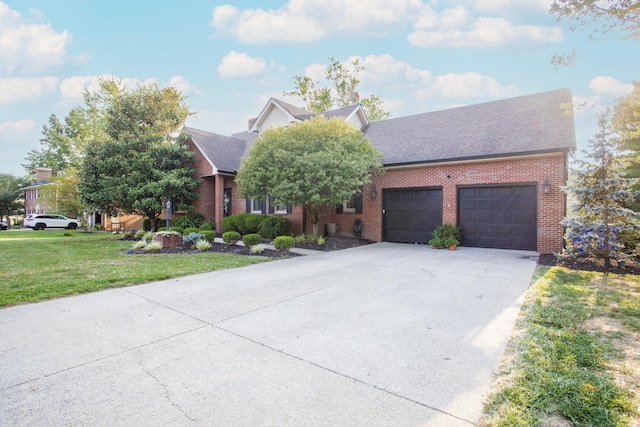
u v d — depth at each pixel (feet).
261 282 21.83
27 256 33.04
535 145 34.14
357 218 47.57
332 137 39.45
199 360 10.73
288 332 13.15
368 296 18.45
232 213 60.34
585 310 15.46
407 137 47.44
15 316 14.94
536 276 23.21
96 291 19.39
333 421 7.63
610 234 26.00
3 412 7.93
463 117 46.57
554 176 33.35
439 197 41.01
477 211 38.27
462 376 9.69
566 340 12.11
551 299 17.51
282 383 9.32
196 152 59.06
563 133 34.12
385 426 7.46
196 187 58.65
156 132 61.11
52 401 8.41
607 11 16.69
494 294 18.76
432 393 8.80
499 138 38.06
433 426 7.46
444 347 11.72
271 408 8.14
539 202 34.19
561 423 7.54
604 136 26.55
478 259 30.60
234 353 11.25
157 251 35.22
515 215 35.99
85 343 12.03
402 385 9.21
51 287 19.56
